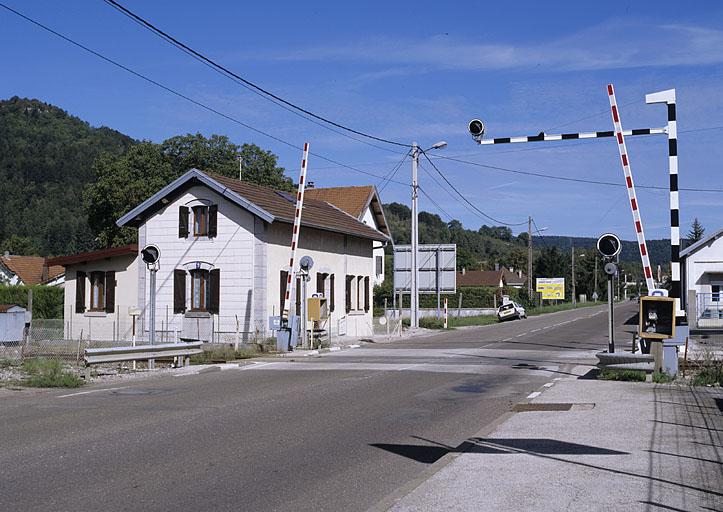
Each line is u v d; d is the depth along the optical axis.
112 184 52.22
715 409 11.73
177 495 7.14
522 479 7.37
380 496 7.13
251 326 29.05
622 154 16.98
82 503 6.86
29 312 26.62
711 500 6.55
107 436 10.04
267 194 33.06
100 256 31.52
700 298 38.06
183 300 30.33
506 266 153.88
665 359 15.56
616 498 6.62
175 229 30.61
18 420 11.38
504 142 18.53
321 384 15.90
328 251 34.22
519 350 25.05
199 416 11.67
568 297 120.69
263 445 9.48
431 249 45.03
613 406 12.11
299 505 6.82
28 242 102.81
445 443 9.67
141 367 20.19
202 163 52.94
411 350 25.62
